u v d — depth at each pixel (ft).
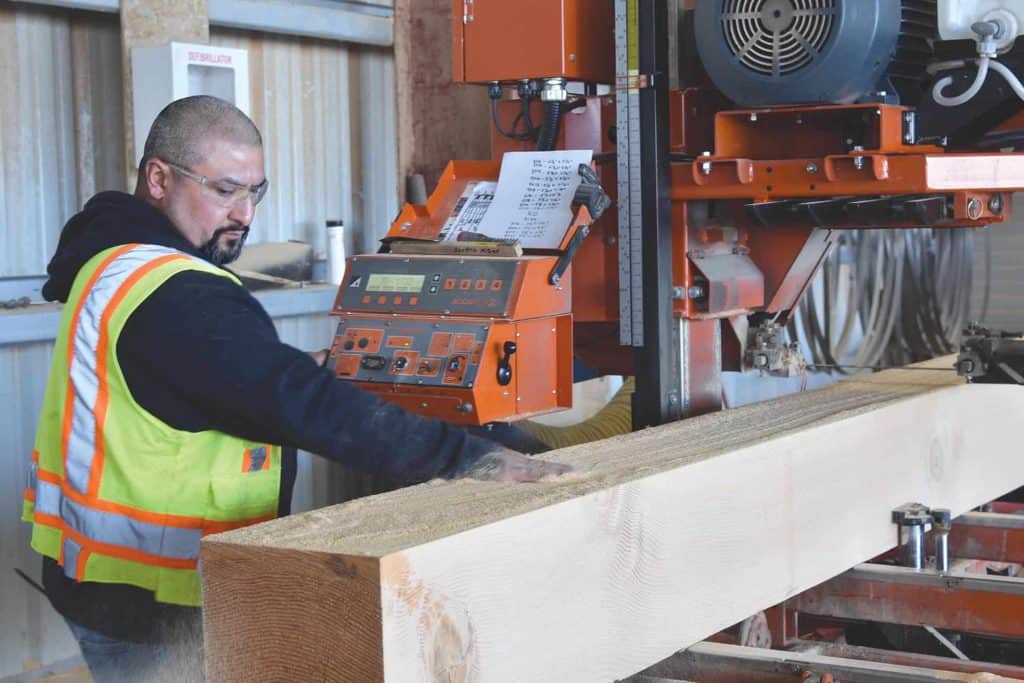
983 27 6.84
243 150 5.96
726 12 7.11
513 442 7.42
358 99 14.73
